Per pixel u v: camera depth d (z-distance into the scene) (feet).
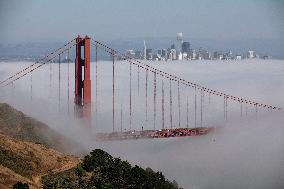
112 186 184.85
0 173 164.04
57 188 169.78
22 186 152.46
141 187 202.59
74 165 207.31
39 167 194.39
